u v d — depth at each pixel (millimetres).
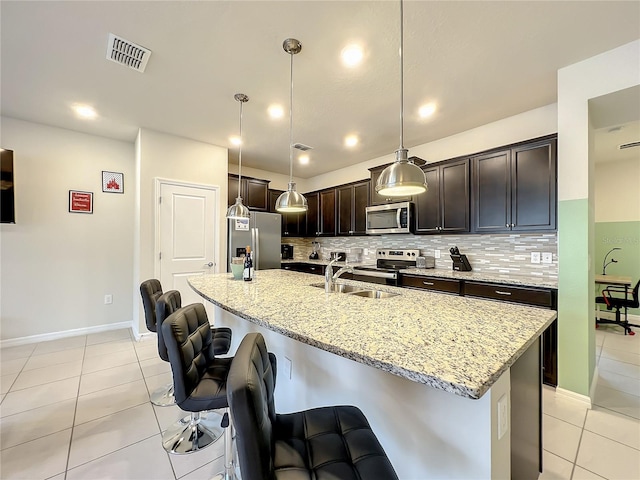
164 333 1245
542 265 2836
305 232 5547
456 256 3338
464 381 705
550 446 1656
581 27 1745
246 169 5082
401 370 791
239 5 1598
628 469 1486
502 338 1031
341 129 3348
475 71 2197
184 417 1912
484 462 893
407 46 1922
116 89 2473
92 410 1985
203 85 2406
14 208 2975
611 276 4215
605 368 2707
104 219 3645
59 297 3373
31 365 2658
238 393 663
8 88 2455
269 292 1982
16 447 1629
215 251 3896
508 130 3010
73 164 3439
